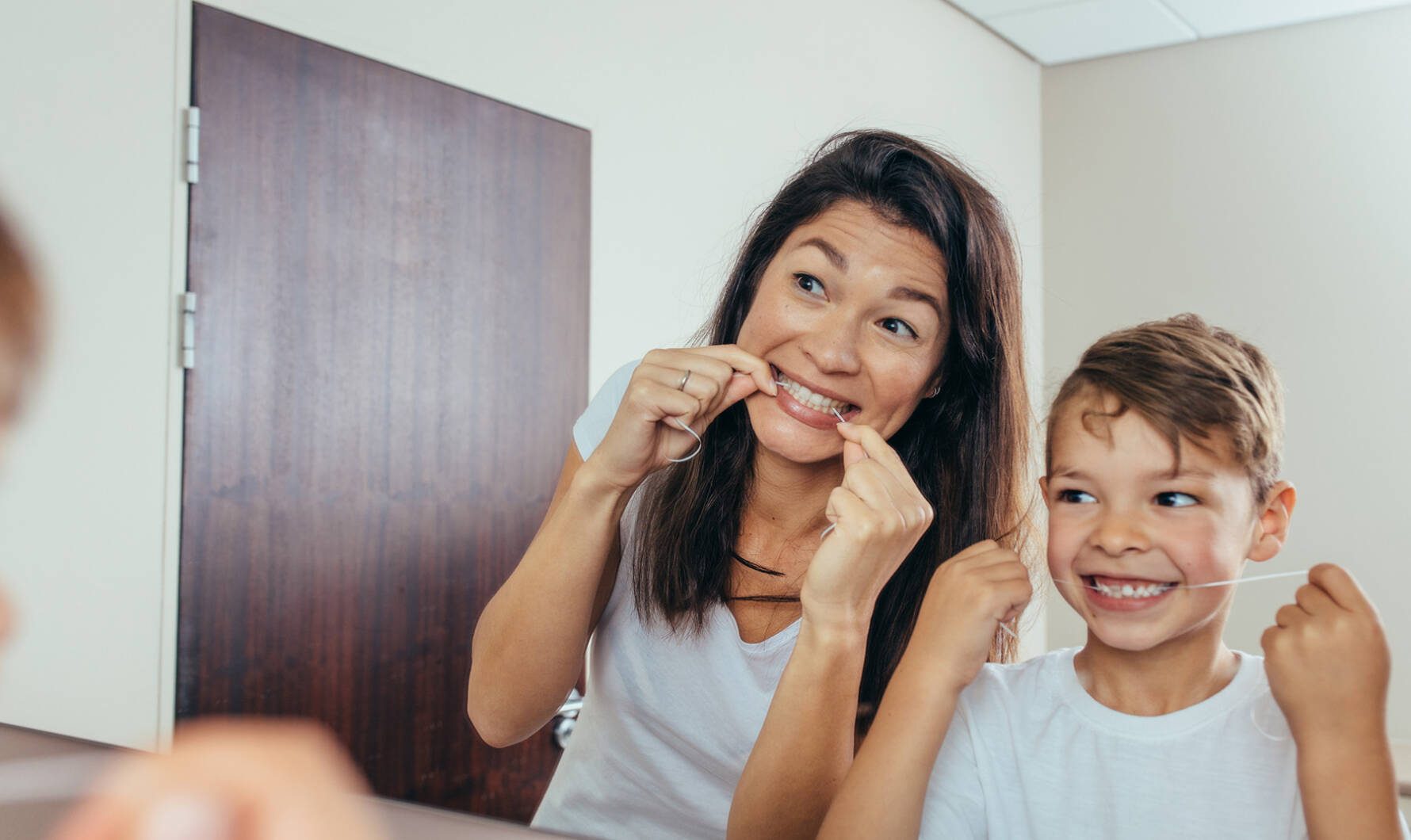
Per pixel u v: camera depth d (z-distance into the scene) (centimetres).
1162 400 52
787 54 225
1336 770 44
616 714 80
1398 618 226
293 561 131
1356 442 251
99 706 108
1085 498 55
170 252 118
